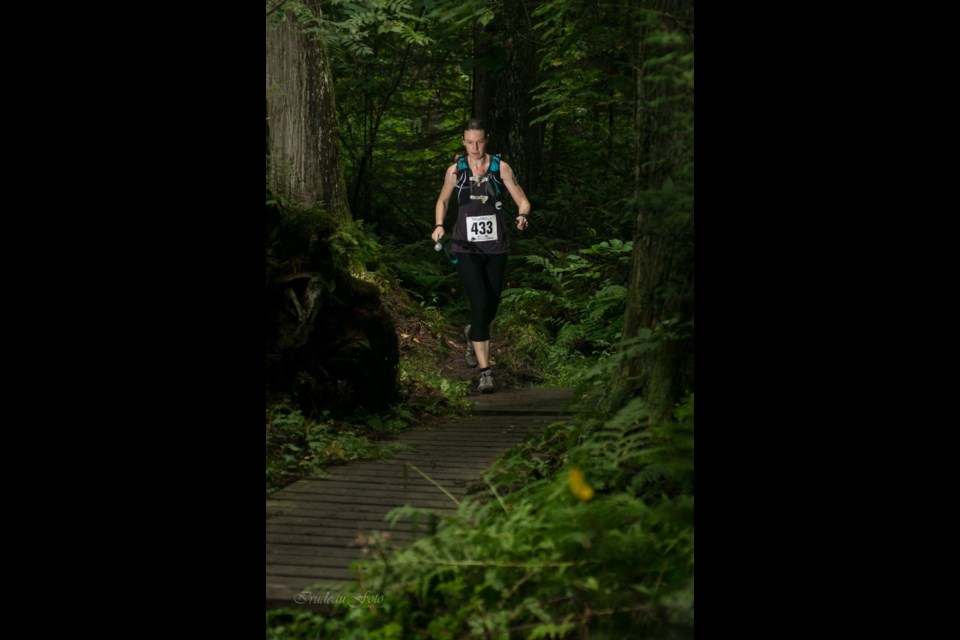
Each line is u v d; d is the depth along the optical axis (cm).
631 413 437
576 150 1719
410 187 1655
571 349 1214
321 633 402
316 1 1125
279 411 700
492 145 1573
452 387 943
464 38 1620
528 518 410
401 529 506
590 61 949
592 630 342
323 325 768
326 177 1148
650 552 354
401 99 1692
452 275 1357
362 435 736
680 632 327
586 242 1477
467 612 368
